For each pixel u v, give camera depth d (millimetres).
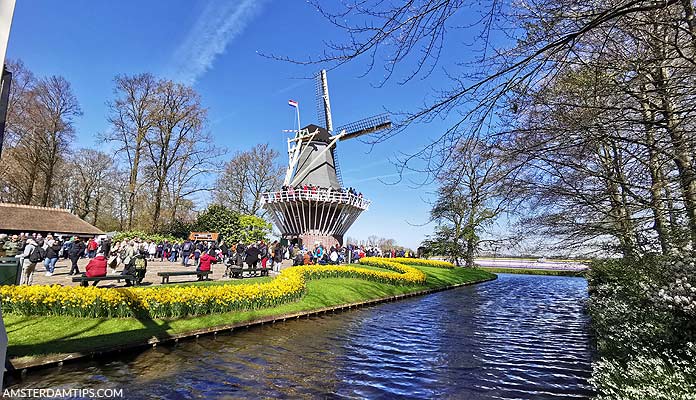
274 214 36562
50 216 30828
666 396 4098
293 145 39125
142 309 9523
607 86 4152
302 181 37156
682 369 4793
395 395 6512
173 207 37375
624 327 7613
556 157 5805
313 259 26453
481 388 6910
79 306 9000
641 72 4082
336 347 9414
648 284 7094
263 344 9281
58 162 36656
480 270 40156
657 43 4355
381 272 21625
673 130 4590
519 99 4273
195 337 9367
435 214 36188
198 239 30562
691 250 6035
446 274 30609
